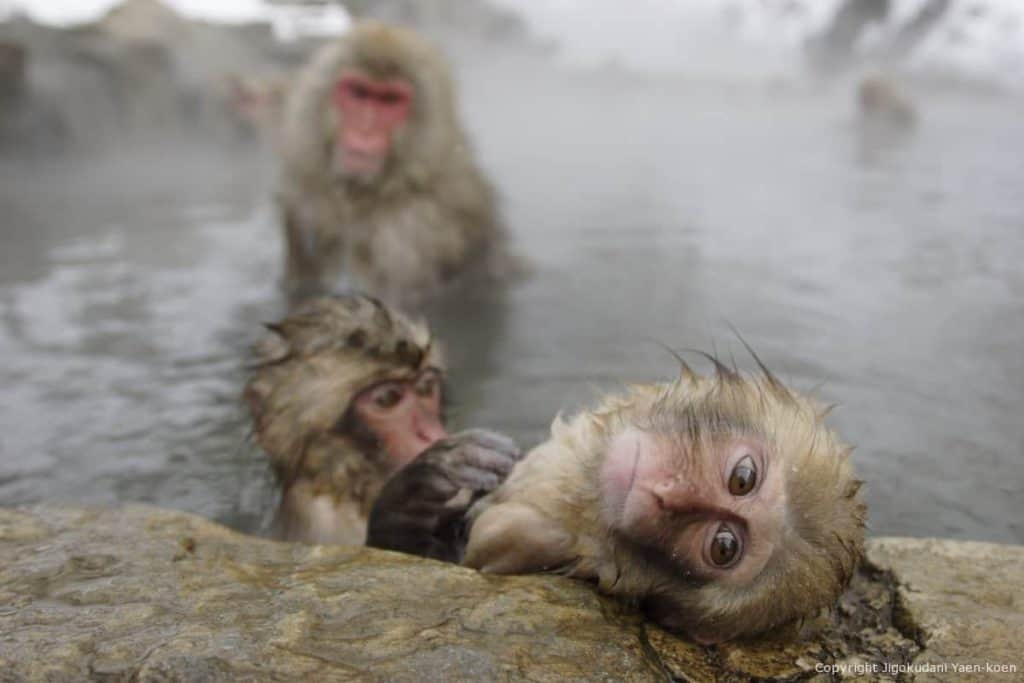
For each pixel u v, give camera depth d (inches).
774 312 48.6
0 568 23.8
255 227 73.2
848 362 41.9
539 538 25.0
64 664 20.6
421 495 27.7
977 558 27.0
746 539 23.7
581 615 23.2
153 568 23.9
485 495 27.3
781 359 42.3
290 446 33.2
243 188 96.3
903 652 23.6
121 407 39.1
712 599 23.8
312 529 32.4
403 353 33.0
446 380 36.5
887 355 42.8
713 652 23.5
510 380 40.3
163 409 39.0
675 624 24.0
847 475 24.6
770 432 24.4
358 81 53.9
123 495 33.4
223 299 52.6
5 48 119.1
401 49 54.5
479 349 44.1
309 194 55.6
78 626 21.6
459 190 55.8
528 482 25.8
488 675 20.9
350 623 22.2
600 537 24.6
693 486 23.9
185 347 45.4
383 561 24.7
